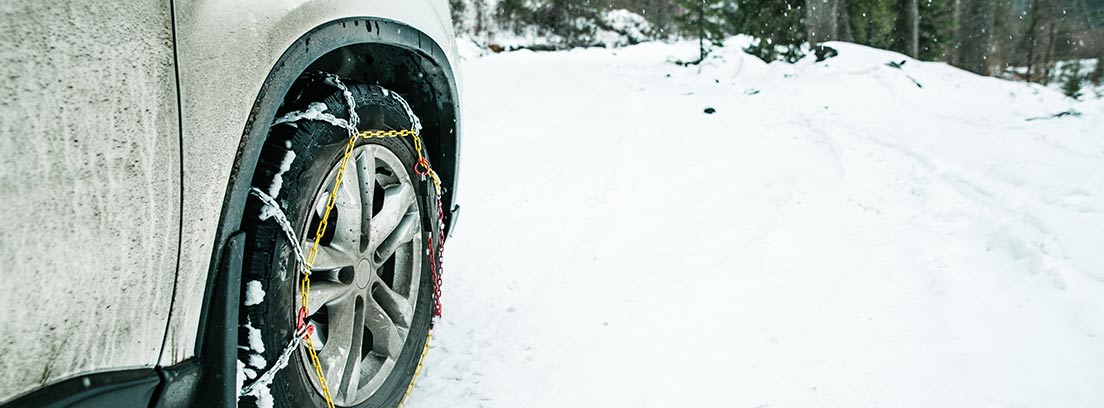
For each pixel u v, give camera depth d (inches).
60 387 40.3
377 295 80.5
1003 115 398.0
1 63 35.9
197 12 49.2
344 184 69.6
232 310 53.7
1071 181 198.5
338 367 70.4
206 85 49.6
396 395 81.8
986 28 1266.0
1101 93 678.5
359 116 72.1
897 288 130.4
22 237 37.3
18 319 37.4
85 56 40.5
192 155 48.7
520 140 329.1
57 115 38.9
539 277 144.4
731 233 174.2
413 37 81.1
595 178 245.0
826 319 116.6
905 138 298.8
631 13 1373.0
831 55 613.9
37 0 37.9
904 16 911.7
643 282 138.5
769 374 98.0
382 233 77.4
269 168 60.1
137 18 44.2
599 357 104.7
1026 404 88.4
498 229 185.0
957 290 126.2
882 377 96.4
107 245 42.5
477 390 95.4
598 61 747.4
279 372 61.2
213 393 53.7
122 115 43.0
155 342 47.5
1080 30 1233.4
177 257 48.3
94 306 42.1
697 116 381.7
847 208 193.3
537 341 110.9
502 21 1266.0
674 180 239.0
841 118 371.6
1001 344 105.3
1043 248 139.3
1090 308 113.8
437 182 91.8
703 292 130.8
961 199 191.2
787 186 222.8
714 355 104.3
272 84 56.2
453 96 94.3
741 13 775.1
